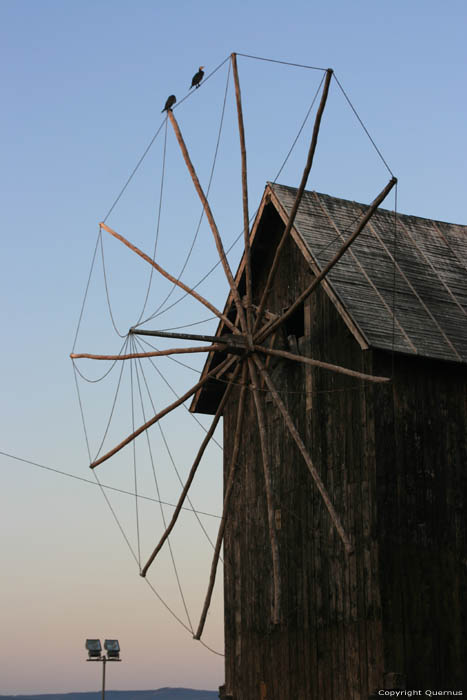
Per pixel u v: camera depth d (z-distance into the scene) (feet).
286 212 111.04
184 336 97.55
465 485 100.48
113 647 141.28
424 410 100.22
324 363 93.15
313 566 103.60
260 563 112.88
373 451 97.35
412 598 95.30
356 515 98.37
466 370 102.68
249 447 117.70
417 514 97.50
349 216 115.85
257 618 111.96
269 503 94.22
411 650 93.91
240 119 100.32
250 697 110.83
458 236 122.31
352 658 96.48
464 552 98.89
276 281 115.55
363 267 108.06
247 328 99.96
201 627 97.71
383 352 98.17
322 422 104.78
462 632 96.78
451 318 105.81
